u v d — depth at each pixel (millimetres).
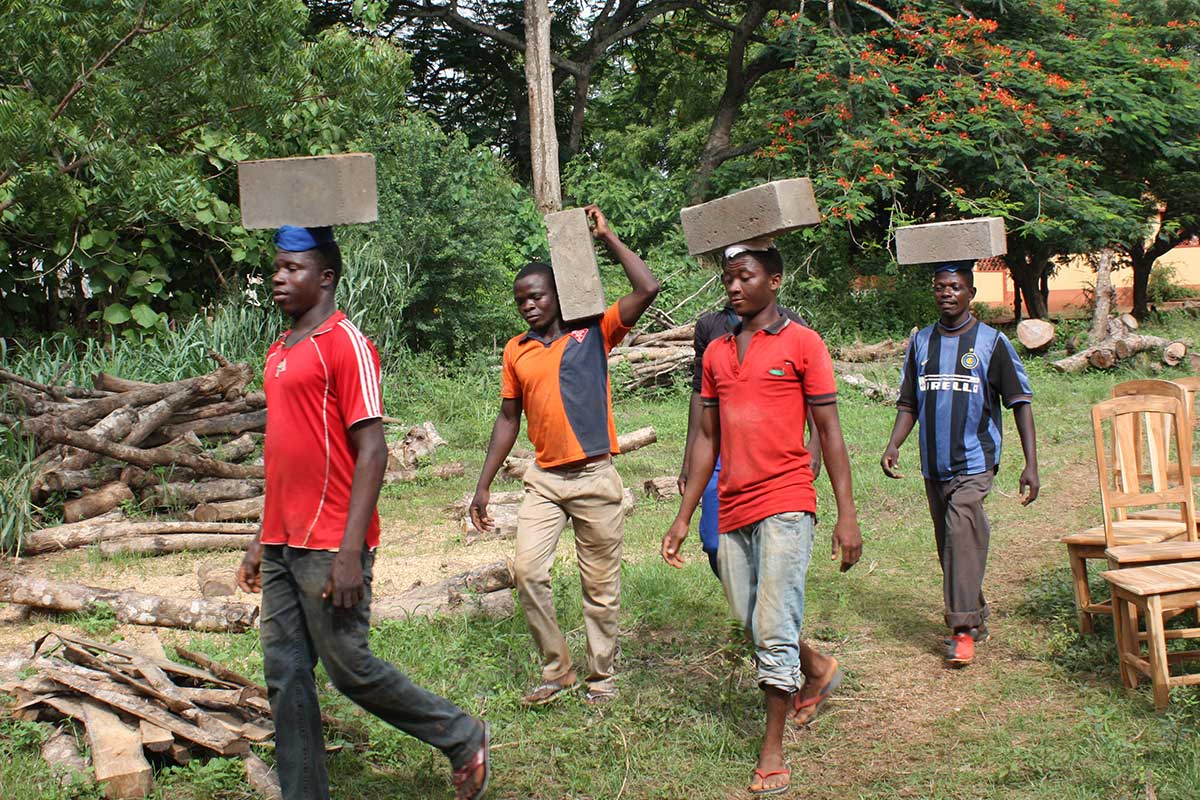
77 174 10570
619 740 4359
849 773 4156
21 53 7914
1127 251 23859
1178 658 4824
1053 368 14844
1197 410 9852
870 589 6402
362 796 3918
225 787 3891
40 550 7215
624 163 22125
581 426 4547
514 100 27047
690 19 27234
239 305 12539
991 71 17797
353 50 9719
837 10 20250
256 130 9469
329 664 3412
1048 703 4707
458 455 10289
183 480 8312
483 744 3637
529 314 4617
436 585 5887
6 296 11930
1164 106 18547
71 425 8281
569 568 6602
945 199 19281
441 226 13719
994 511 8070
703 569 6602
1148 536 5293
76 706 4250
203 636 5566
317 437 3363
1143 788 3863
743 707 4691
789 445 4070
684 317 16297
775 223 4008
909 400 5633
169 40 8266
